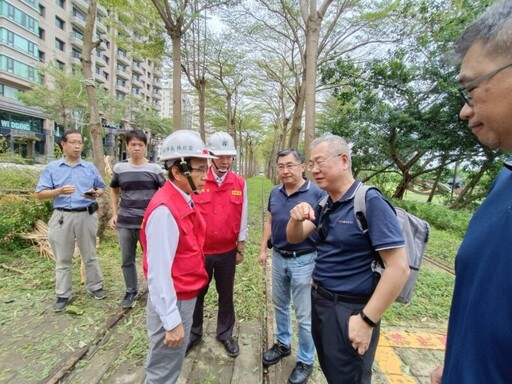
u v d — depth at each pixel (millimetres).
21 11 29750
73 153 3590
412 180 15867
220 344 2990
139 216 3541
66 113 27859
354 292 1631
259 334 3219
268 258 5750
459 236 8672
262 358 2803
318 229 1817
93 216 3725
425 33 9969
